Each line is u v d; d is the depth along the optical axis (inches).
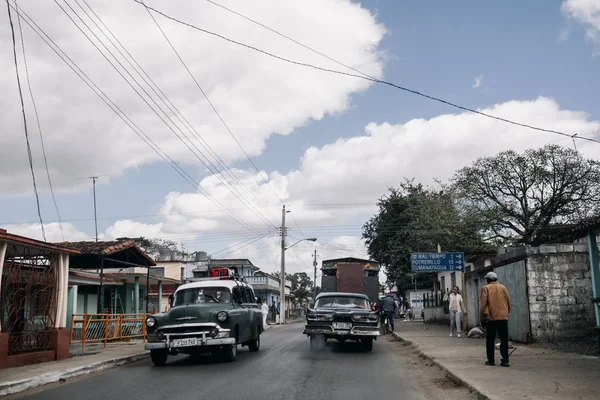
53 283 559.8
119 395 353.1
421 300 1947.6
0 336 471.5
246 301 613.6
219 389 362.9
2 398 360.8
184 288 576.7
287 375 427.2
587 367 409.1
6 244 480.4
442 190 1817.2
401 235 2122.3
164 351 515.2
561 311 586.6
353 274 1223.5
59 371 446.6
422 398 334.3
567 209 1931.6
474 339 732.7
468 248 1672.0
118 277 1055.6
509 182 1985.7
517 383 344.2
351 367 479.8
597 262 520.4
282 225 1856.5
